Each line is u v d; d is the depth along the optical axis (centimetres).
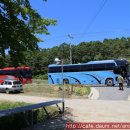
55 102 2108
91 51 13225
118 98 3472
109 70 5247
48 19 1748
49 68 5856
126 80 5072
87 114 2133
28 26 1638
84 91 3972
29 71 6194
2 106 2955
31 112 1766
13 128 1712
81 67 5538
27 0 1573
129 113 2148
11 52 1571
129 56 13838
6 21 1516
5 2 1491
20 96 4319
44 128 1614
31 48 1617
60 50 12862
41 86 4716
